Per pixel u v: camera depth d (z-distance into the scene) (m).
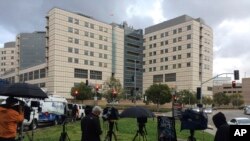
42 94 12.98
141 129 15.97
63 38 110.19
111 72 124.94
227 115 73.75
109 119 16.44
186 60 127.75
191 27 126.69
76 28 113.94
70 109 35.84
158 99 89.19
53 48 108.62
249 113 75.88
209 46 133.00
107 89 96.69
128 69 141.88
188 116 14.22
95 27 120.12
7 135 8.65
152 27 144.50
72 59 112.00
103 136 20.06
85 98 91.44
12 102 8.91
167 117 13.54
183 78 128.25
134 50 145.12
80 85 93.19
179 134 24.89
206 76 130.62
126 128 27.39
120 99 102.75
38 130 25.33
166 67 135.75
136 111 14.03
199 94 42.56
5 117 8.66
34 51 159.38
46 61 112.69
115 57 127.06
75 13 114.31
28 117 13.82
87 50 116.81
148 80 143.50
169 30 135.50
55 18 108.69
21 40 160.25
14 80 152.12
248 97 177.25
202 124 14.12
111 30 125.94
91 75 117.50
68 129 25.64
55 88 107.19
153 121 37.25
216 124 6.62
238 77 46.81
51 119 32.22
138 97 117.31
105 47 123.12
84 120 9.32
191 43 126.38
